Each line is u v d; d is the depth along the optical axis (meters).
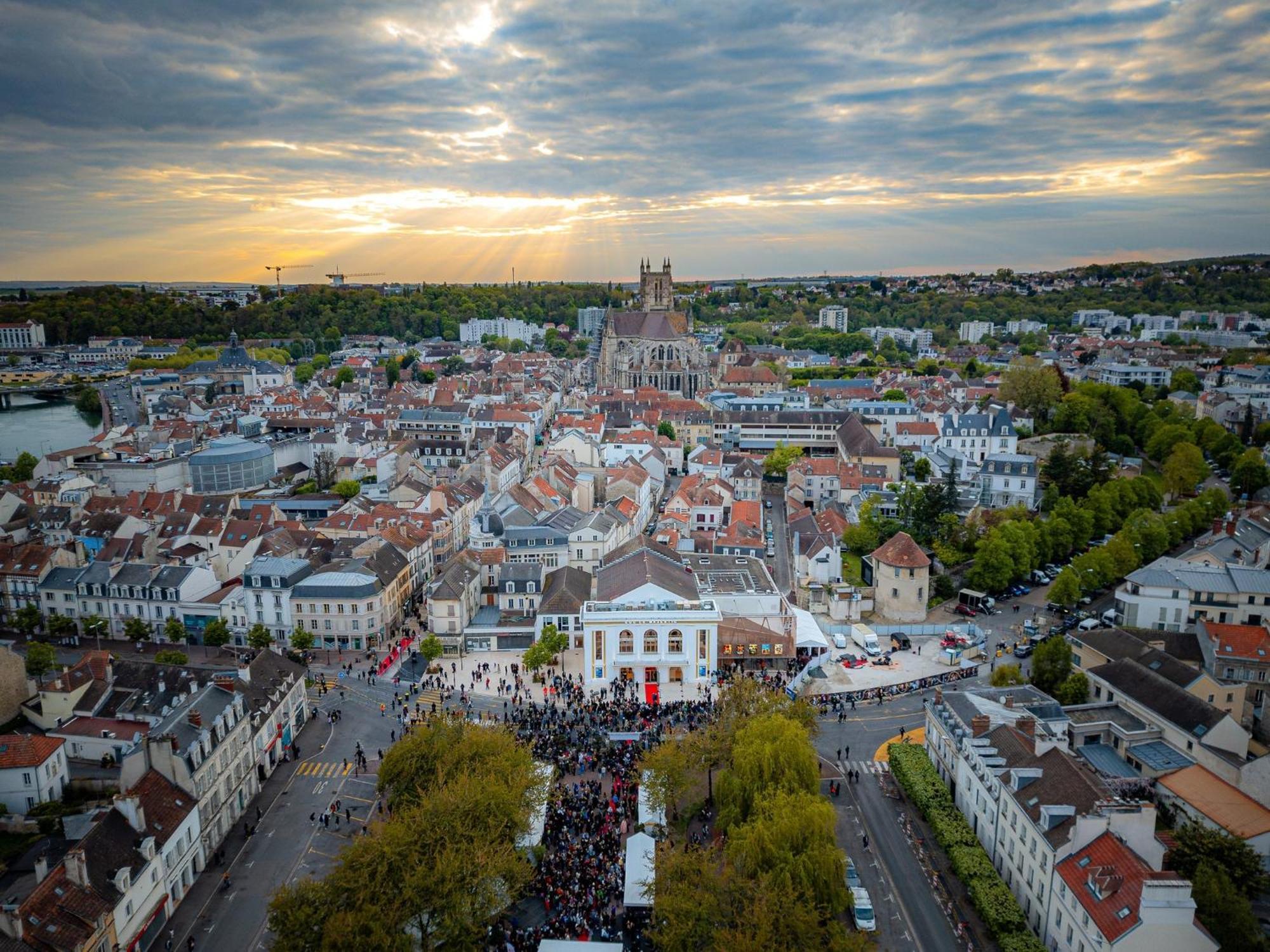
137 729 136.88
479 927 91.12
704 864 93.50
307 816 123.75
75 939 86.50
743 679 140.12
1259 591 163.38
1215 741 122.12
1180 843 100.19
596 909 101.12
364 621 182.88
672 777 112.75
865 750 141.12
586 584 196.38
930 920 101.38
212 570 197.00
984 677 166.62
